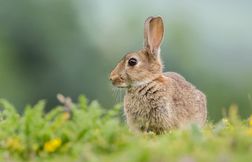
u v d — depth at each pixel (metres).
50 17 42.69
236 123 10.76
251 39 58.12
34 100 39.66
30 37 41.84
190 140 9.91
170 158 9.24
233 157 9.25
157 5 55.34
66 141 10.26
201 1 70.06
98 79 40.44
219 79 40.69
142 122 13.03
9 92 39.03
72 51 41.72
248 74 43.22
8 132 10.51
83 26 44.28
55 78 40.31
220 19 64.88
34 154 10.02
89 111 10.88
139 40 46.59
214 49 53.72
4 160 9.78
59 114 11.31
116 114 11.27
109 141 10.03
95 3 50.59
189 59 42.47
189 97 13.30
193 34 49.53
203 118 13.80
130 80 13.11
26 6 42.47
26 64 41.62
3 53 41.38
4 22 42.34
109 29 47.09
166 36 44.62
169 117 12.88
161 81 12.98
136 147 9.55
